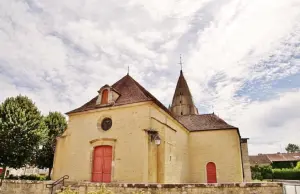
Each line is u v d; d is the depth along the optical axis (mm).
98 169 12594
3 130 16125
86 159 13047
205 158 18406
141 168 11180
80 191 8430
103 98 14062
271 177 33906
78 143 13703
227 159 17828
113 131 12820
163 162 11914
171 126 15289
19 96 18859
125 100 13477
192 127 20016
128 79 16031
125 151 12000
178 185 7098
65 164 13602
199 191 6918
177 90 30828
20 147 16500
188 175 17688
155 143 11391
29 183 11070
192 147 19016
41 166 20500
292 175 32719
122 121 12758
